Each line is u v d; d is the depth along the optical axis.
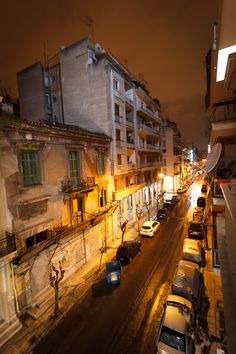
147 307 11.89
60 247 14.09
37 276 12.29
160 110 40.12
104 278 14.88
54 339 9.96
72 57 21.98
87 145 17.53
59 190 14.26
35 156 12.71
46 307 11.88
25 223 11.71
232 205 3.78
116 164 21.70
